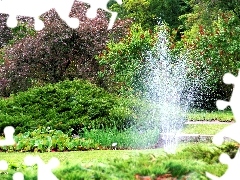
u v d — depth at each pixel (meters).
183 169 5.39
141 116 14.07
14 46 20.61
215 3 30.28
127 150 11.25
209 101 21.70
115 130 13.38
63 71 20.59
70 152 11.31
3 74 20.50
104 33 20.53
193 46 21.50
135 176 5.35
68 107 14.44
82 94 14.85
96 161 5.95
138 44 19.27
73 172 5.39
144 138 12.41
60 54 20.38
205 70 21.27
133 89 18.78
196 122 16.59
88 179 5.30
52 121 13.91
